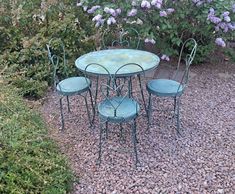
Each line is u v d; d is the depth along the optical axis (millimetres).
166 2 4203
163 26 4109
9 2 4508
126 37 4371
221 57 4844
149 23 4234
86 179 2672
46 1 4449
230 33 4398
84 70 2900
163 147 3016
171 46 4484
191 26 4328
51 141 2967
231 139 3121
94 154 2961
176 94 3088
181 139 3121
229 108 3672
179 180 2635
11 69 3930
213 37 4453
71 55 4355
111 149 3008
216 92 4020
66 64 4176
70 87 3279
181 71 4492
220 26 4141
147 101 3764
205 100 3838
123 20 4273
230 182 2607
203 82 4250
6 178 2314
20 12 4359
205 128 3293
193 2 4172
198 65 4695
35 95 4004
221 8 4121
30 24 4465
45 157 2662
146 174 2703
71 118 3547
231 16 4223
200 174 2691
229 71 4547
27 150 2594
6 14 4434
